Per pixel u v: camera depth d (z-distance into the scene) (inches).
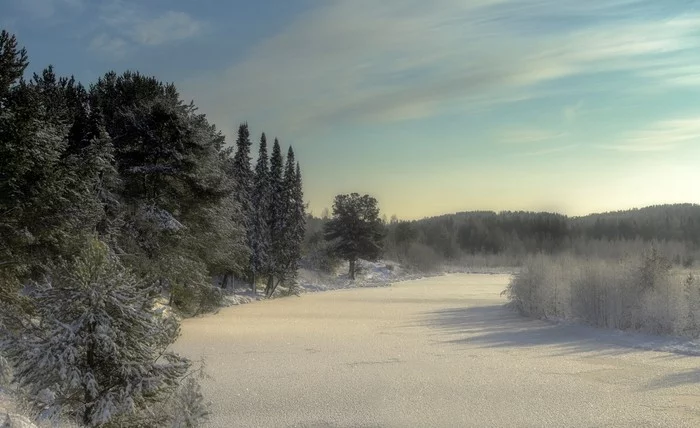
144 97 1151.6
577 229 7096.5
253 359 741.9
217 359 739.4
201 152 1157.1
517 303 1385.3
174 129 1117.1
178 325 317.7
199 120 1207.6
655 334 949.8
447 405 513.0
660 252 1082.7
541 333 1014.4
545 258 1378.0
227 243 1376.7
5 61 656.4
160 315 307.9
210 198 1181.1
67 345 266.7
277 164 2175.2
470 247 6624.0
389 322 1206.3
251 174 1988.2
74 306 278.2
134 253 1032.8
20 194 656.4
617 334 968.9
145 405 288.8
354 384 595.2
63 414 267.4
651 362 732.0
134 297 291.7
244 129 1945.1
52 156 682.2
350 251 3110.2
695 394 556.4
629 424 456.8
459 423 458.3
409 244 4643.2
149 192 1152.8
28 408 283.4
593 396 546.0
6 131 637.9
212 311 1348.4
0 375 304.3
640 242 4478.3
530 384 599.8
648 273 1023.6
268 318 1273.4
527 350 827.4
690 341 879.1
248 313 1391.5
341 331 1042.1
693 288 960.3
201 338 930.7
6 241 658.8
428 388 578.6
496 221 7475.4
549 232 6860.2
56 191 679.7
